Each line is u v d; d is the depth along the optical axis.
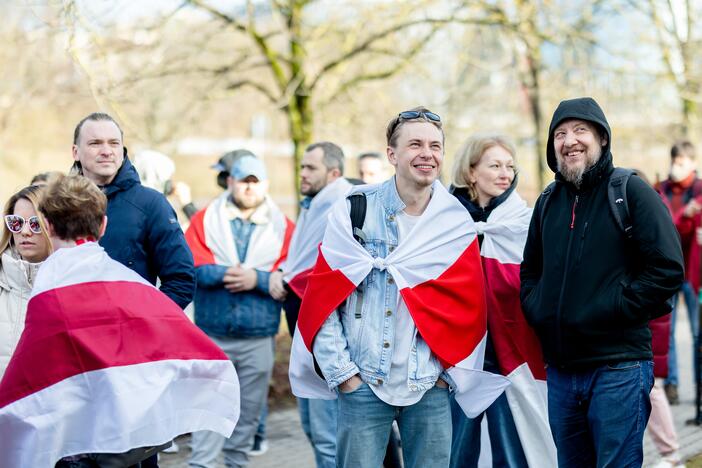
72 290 3.29
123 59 10.73
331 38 11.41
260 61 11.34
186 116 11.60
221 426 3.51
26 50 14.14
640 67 12.34
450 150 14.35
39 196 3.92
